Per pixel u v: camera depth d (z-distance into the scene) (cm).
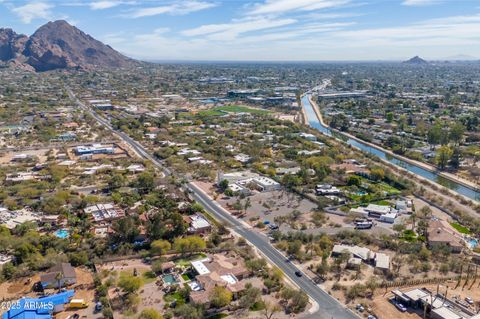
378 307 11612
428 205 19988
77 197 19350
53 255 13738
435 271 13700
